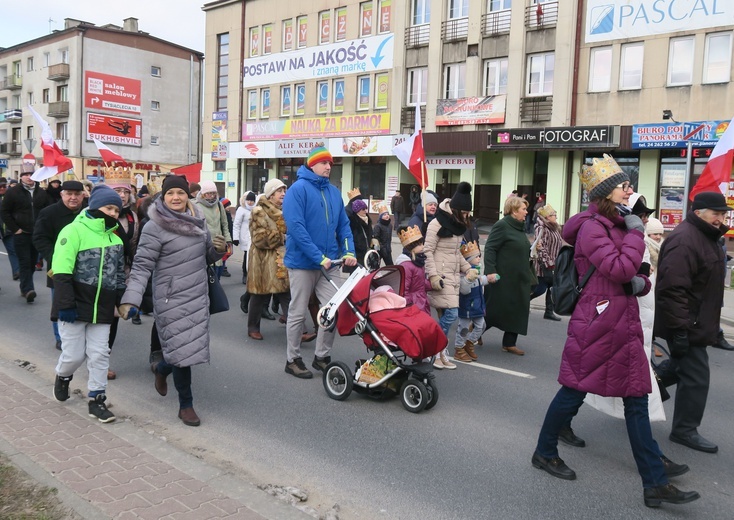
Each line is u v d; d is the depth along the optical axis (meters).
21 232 10.31
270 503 3.69
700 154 21.89
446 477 4.33
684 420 4.95
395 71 30.16
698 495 3.84
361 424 5.32
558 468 4.37
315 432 5.14
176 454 4.38
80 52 54.41
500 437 5.07
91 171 55.41
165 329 5.01
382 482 4.25
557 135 24.17
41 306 10.18
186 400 5.27
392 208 27.59
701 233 4.64
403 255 6.35
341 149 32.09
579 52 24.47
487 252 7.36
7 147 64.50
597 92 24.14
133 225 7.44
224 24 38.59
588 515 3.82
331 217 6.46
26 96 61.78
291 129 34.88
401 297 5.82
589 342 4.00
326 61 33.06
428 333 5.52
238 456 4.66
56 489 3.69
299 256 6.38
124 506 3.53
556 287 4.21
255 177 38.06
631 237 3.89
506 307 7.50
